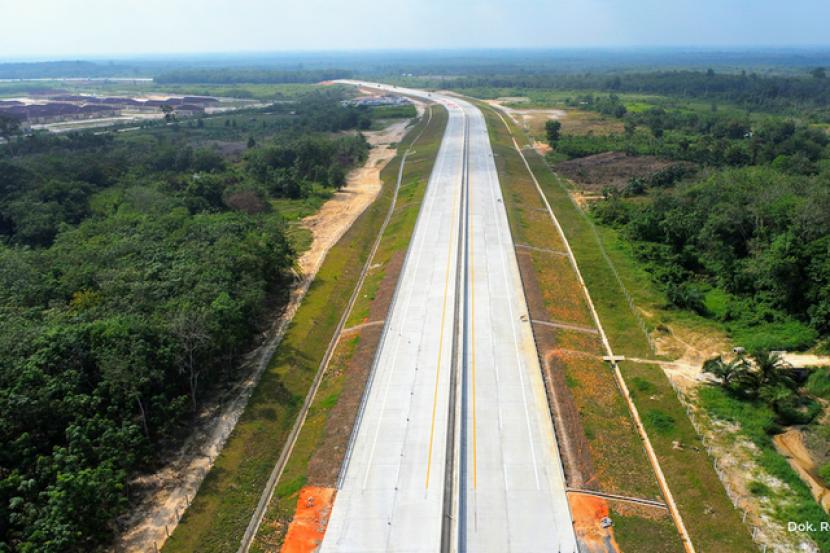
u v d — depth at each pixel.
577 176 126.81
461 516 39.44
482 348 59.03
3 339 46.31
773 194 80.19
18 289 60.69
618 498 41.34
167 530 39.34
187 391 52.47
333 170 129.38
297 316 67.94
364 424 48.66
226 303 57.22
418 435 47.12
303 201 120.44
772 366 53.12
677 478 43.34
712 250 77.31
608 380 55.31
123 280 61.97
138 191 102.31
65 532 34.31
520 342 60.09
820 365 55.50
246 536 39.34
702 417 50.03
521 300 68.44
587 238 89.25
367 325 64.69
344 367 57.75
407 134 188.12
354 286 77.88
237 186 114.56
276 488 43.47
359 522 39.38
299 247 92.06
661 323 65.25
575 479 42.69
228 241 74.75
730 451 46.09
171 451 47.06
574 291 72.56
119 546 38.06
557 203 107.12
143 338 49.66
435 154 143.50
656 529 38.91
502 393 52.06
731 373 52.94
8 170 105.81
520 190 112.38
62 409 42.44
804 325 61.72
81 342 48.03
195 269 65.31
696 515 40.06
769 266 64.50
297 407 52.78
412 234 90.06
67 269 66.69
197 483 43.72
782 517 39.84
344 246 90.88
